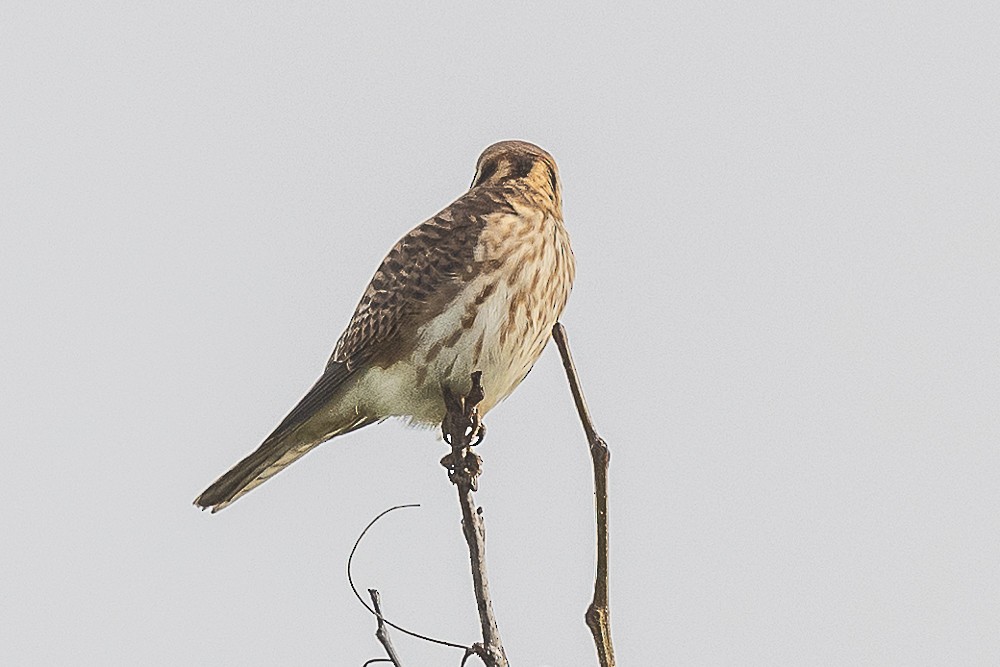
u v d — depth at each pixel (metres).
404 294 11.02
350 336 11.43
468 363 10.98
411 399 11.27
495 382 11.17
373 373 11.30
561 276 11.20
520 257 10.90
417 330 10.99
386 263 11.34
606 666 7.73
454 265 10.92
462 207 11.18
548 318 11.20
